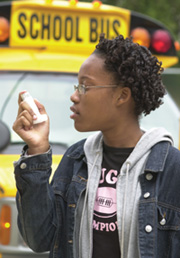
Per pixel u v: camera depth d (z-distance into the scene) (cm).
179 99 797
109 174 264
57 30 591
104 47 263
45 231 264
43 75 569
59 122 534
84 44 597
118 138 267
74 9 593
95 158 267
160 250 251
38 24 589
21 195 262
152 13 1417
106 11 600
